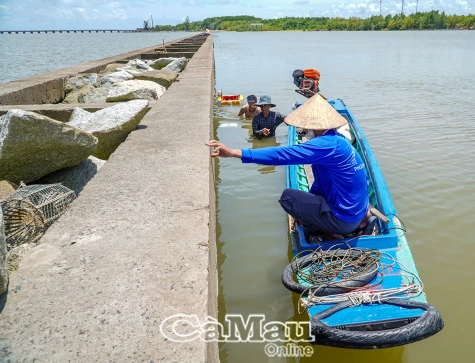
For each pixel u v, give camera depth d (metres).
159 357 2.22
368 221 4.84
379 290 3.69
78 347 2.27
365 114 12.48
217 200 6.93
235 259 5.27
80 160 5.52
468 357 3.76
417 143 9.49
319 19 169.38
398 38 82.25
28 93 10.60
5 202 4.19
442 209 6.38
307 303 3.62
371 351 3.79
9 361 2.19
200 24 184.75
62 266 2.96
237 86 18.67
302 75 10.02
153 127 6.82
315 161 4.17
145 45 50.12
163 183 4.41
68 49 41.22
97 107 8.20
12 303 2.60
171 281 2.79
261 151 4.12
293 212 4.59
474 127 10.77
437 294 4.53
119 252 3.12
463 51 40.81
